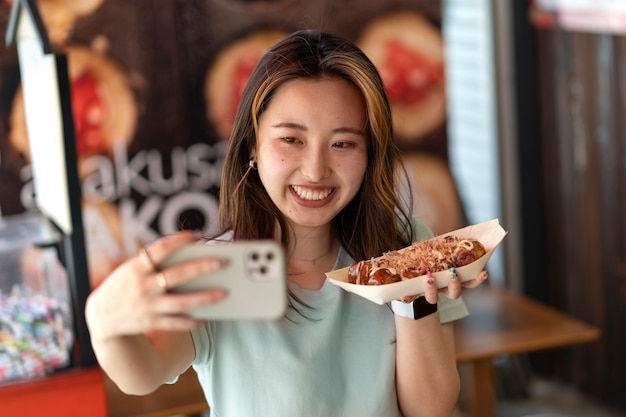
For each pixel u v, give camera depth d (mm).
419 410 1365
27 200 3256
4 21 3145
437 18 3678
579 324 2670
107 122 3355
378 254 1419
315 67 1261
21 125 3219
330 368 1330
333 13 3551
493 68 3904
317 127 1244
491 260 4059
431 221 3805
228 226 1431
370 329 1366
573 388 3791
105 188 3389
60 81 2146
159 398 2262
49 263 2227
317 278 1410
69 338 2260
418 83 3711
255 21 3467
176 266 905
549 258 3949
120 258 3441
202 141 3484
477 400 2529
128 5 3316
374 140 1319
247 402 1308
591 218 3568
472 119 3945
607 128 3395
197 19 3402
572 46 3580
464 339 2561
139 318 906
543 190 3938
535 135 3932
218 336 1319
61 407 2074
